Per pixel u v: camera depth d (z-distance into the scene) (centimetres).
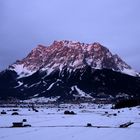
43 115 12488
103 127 6600
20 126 6825
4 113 13900
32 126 6931
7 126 6912
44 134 5184
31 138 4653
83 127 6631
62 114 13462
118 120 8981
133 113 13212
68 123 7894
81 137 4741
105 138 4594
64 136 4894
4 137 4753
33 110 18575
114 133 5300
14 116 11462
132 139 4462
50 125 7244
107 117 10625
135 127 6544
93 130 5888
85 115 12375
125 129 6050
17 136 4891
